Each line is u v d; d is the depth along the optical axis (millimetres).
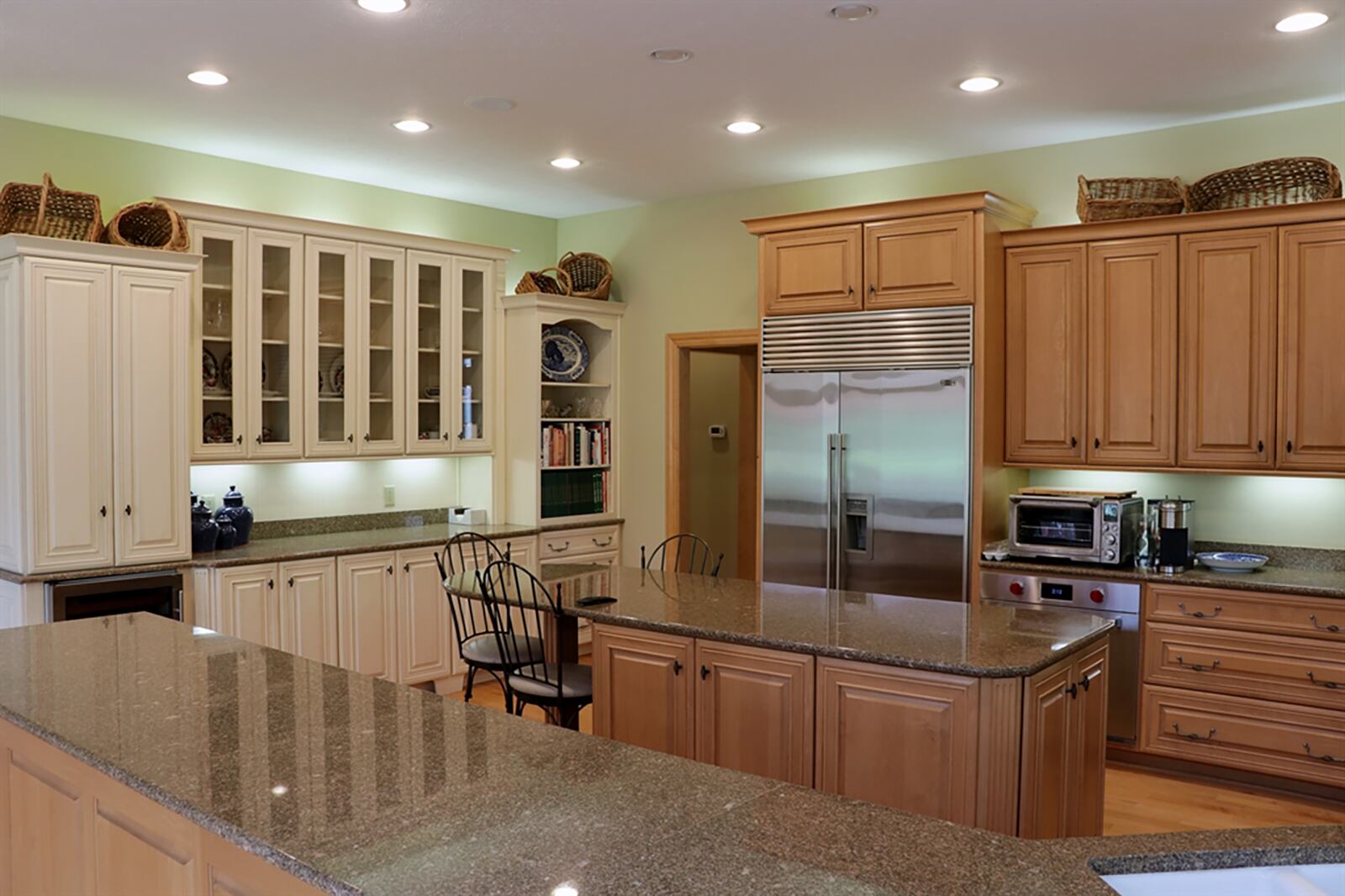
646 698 3479
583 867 1468
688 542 6723
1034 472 5496
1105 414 4910
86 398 4500
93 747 1991
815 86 4301
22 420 4336
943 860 1513
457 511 6465
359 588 5445
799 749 3125
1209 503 5027
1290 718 4297
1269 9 3492
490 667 3906
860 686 3012
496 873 1443
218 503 5512
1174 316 4734
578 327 6957
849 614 3545
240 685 2445
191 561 4836
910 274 5109
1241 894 1595
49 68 4059
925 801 2908
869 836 1596
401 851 1516
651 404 6797
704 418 7781
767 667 3186
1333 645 4199
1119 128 4992
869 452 5250
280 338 5398
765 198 6242
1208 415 4664
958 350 4984
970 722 2824
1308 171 4488
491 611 3885
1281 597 4301
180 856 1821
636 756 1957
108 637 2979
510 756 1953
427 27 3623
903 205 5086
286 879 1570
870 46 3838
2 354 4430
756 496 7562
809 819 1662
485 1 3383
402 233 6062
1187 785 4500
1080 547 4793
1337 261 4352
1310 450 4430
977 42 3801
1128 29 3680
